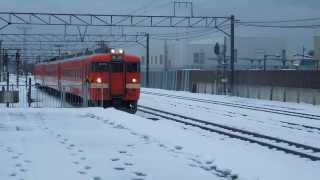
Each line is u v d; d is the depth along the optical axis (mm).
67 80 40562
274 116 29078
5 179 10289
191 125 23812
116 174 10836
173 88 70188
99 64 31734
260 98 48719
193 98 48500
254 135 20062
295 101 43375
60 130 18891
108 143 15359
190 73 64688
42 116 24750
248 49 93875
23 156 13016
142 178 10461
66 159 12594
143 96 51906
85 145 14953
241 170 10953
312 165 13258
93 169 11352
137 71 32281
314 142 18234
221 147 14234
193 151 13492
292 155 15094
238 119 27172
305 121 26281
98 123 21547
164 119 27453
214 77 57875
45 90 57219
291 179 10188
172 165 11836
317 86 40531
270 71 47125
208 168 11516
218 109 34469
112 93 31875
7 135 17328
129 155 13195
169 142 15156
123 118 22562
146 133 17328
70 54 45156
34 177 10492
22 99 41250
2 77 81875
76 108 28703
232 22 50375
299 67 70750
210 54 97625
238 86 53344
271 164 11711
